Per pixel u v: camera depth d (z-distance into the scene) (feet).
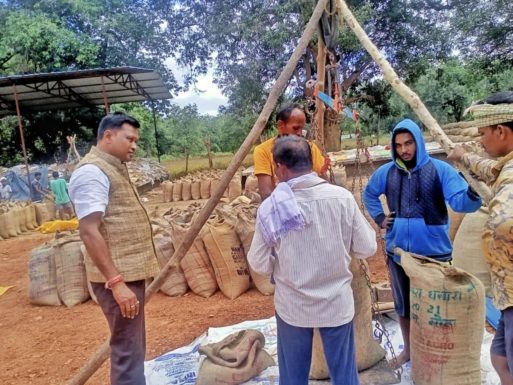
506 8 61.57
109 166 8.40
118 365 8.70
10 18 68.64
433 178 9.12
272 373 10.17
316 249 7.10
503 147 6.71
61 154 85.51
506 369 7.47
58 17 71.61
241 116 68.28
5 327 16.06
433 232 9.35
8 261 27.02
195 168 84.33
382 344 11.25
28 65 74.02
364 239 7.41
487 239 6.60
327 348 7.50
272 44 55.52
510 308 6.42
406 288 9.87
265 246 7.31
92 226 7.87
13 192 51.13
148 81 59.57
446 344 8.75
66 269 17.62
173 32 68.39
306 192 7.16
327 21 10.34
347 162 36.09
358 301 9.80
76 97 66.49
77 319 16.21
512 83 82.43
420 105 9.01
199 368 10.37
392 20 62.08
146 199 53.42
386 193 9.89
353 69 64.59
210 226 17.39
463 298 8.58
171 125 124.16
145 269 8.79
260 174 10.87
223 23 60.44
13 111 69.51
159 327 14.74
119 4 71.77
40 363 13.01
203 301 16.76
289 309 7.40
